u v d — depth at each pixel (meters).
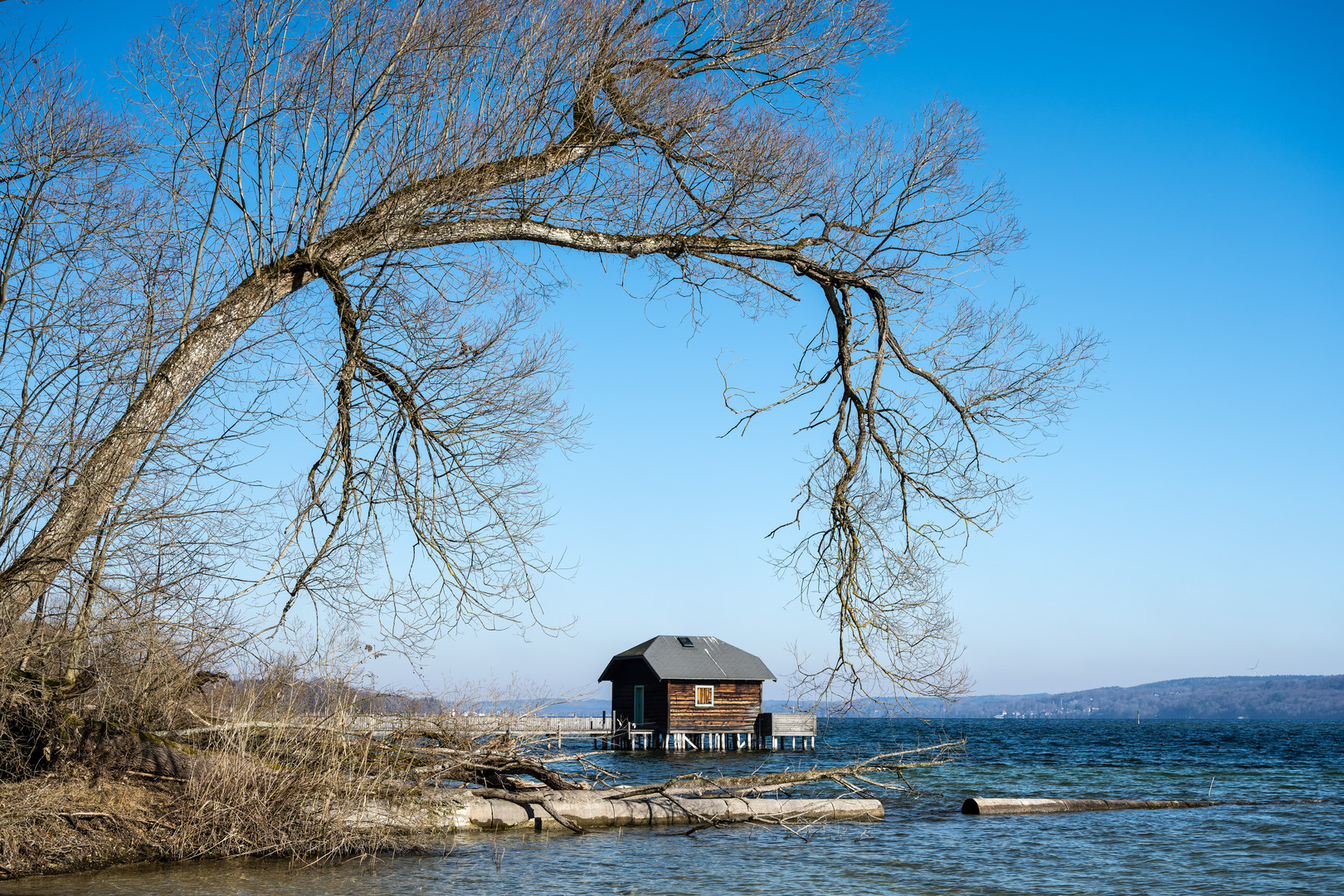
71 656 9.95
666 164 12.58
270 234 11.29
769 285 13.09
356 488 11.48
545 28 11.85
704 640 48.56
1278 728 125.38
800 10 12.23
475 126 11.60
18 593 9.39
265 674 11.51
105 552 10.10
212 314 10.86
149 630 10.36
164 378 10.43
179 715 11.49
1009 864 12.13
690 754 41.81
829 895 9.97
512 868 10.70
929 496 12.94
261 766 10.66
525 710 13.25
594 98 12.25
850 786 15.85
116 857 9.65
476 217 11.94
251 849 10.33
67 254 10.24
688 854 12.06
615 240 12.48
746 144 12.27
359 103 11.13
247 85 10.95
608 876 10.50
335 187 11.22
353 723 11.64
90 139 10.65
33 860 9.19
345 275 11.41
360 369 11.63
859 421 13.15
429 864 10.77
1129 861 12.57
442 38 11.45
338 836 10.65
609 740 44.28
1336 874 11.84
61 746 9.96
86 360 10.09
